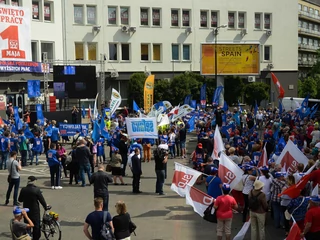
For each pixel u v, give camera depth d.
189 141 32.41
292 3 59.72
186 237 11.86
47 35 45.00
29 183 11.28
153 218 13.63
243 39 57.41
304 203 10.25
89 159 18.41
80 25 48.81
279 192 11.88
